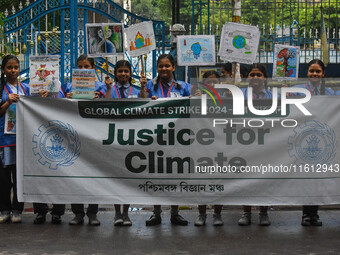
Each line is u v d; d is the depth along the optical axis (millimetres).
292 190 7559
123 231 7492
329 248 6699
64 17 11203
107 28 8055
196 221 7793
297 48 7867
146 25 8031
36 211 7906
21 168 7734
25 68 11328
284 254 6473
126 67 8016
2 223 7965
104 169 7637
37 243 6934
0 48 10867
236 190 7551
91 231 7500
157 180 7590
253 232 7438
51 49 12211
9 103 7789
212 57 8078
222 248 6703
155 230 7543
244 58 8031
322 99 7574
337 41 11719
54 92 7793
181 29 11375
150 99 7594
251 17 11539
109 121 7641
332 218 8234
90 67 8094
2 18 9633
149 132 7594
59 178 7684
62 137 7688
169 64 7941
